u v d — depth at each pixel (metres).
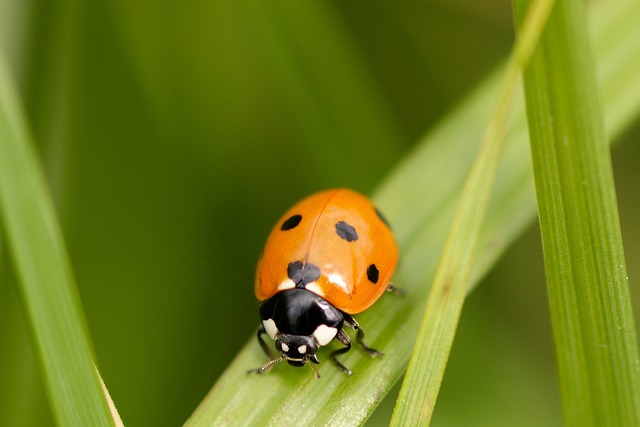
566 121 0.11
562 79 0.11
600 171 0.11
